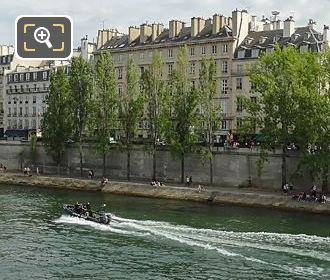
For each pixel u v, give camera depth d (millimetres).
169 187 79125
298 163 74562
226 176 82375
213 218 60906
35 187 91438
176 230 54062
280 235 51750
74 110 96562
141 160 92062
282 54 73250
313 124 66938
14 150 111312
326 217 61688
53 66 135750
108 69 92062
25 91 140000
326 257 44219
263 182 78688
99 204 71500
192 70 107812
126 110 89438
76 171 101062
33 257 45406
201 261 43531
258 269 41406
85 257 45219
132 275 40688
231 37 102812
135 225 56594
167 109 84375
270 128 72062
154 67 86562
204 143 84625
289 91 71188
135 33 119812
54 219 60531
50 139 100000
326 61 70750
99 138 91375
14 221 59625
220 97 104500
